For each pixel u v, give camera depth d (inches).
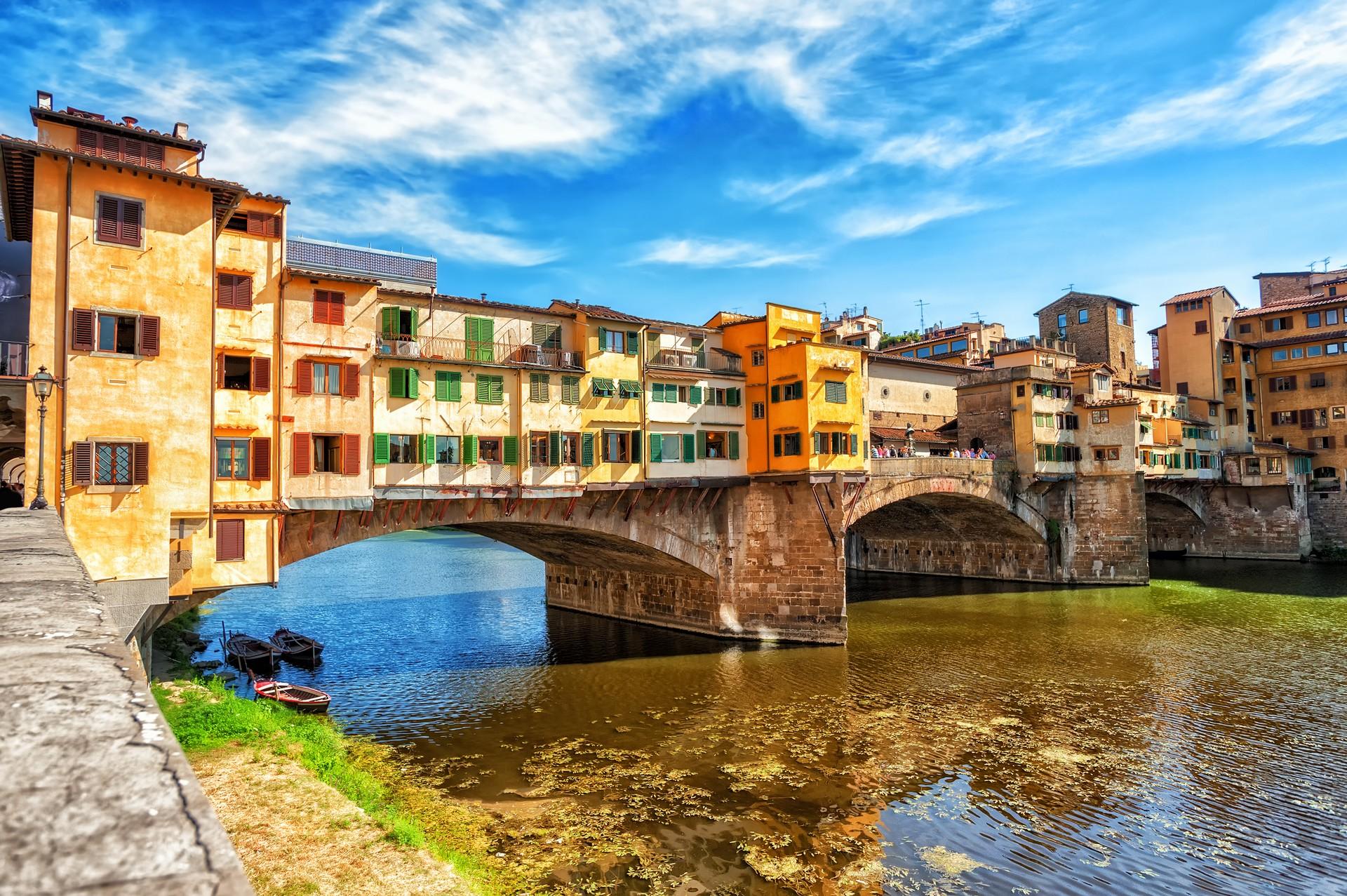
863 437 1804.9
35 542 407.2
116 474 866.8
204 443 920.3
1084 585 2464.3
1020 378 2409.0
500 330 1486.2
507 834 841.5
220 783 810.2
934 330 3725.4
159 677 1176.2
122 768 117.2
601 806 911.7
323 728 1106.1
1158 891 740.7
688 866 783.1
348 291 1216.8
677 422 1701.5
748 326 1834.4
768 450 1768.0
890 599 2322.8
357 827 738.8
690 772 1013.8
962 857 800.9
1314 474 3006.9
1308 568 2736.2
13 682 157.1
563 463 1501.0
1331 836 837.8
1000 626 1902.1
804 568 1737.2
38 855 86.7
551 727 1185.4
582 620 2047.2
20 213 965.8
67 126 910.4
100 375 868.6
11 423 976.3
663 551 1710.1
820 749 1092.5
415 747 1094.4
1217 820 876.0
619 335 1631.4
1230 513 3029.0
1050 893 738.8
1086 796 936.9
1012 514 2375.7
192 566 953.5
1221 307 3169.3
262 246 1139.3
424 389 1358.3
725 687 1401.3
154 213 908.6
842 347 1769.2
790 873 771.4
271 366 1125.7
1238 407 3078.2
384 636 1820.9
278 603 2281.0
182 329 914.7
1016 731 1155.3
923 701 1306.6
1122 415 2438.5
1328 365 2970.0
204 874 85.9
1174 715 1219.9
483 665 1557.6
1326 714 1216.2
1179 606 2111.2
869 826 868.0
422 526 1398.9
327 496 1178.0
